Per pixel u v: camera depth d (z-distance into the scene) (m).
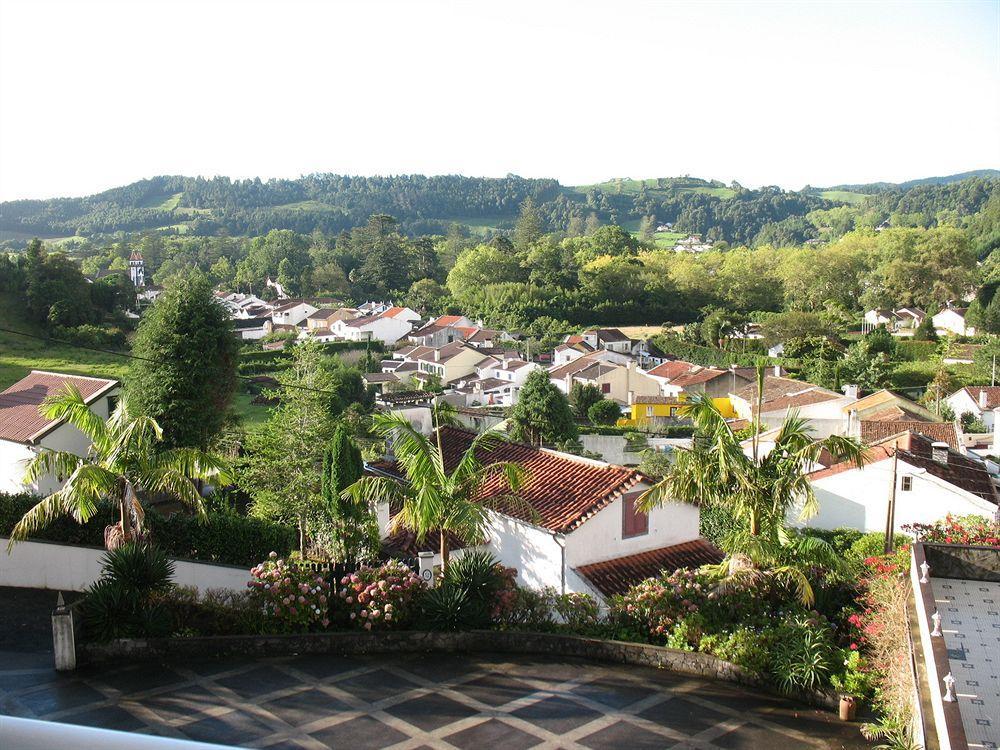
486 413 59.78
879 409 51.78
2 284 79.81
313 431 29.30
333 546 20.86
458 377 87.12
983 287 107.69
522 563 22.09
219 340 32.16
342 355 95.56
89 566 20.47
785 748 11.85
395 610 16.00
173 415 30.59
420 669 14.68
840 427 54.59
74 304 78.12
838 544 30.70
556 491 22.72
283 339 99.00
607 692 13.84
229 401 33.12
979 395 63.34
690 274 128.50
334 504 21.30
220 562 21.47
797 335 92.44
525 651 15.77
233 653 15.14
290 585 15.94
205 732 11.92
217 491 30.47
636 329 113.38
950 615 11.69
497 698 13.45
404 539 22.48
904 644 12.27
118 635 14.88
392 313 112.19
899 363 82.56
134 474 18.59
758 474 17.19
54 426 28.14
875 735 11.94
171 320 31.14
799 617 15.66
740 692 14.04
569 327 111.88
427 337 105.81
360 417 44.41
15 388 32.62
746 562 17.23
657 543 23.06
